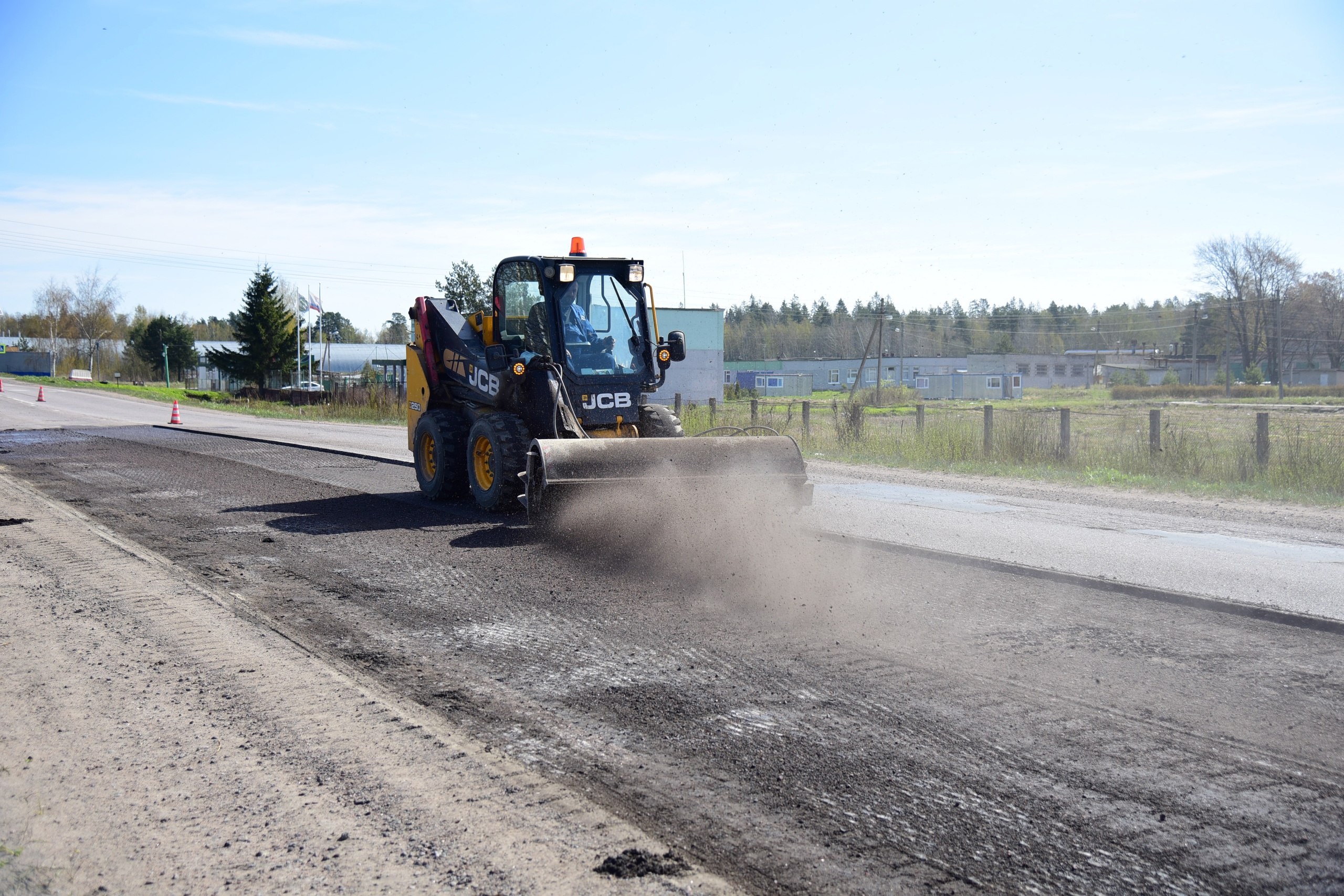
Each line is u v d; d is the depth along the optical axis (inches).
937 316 6087.6
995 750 164.7
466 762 158.1
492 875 123.0
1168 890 121.4
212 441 866.8
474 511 432.1
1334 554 334.6
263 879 121.6
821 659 214.4
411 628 241.6
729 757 161.6
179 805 142.2
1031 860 128.4
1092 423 1309.1
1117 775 154.8
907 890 121.3
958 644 225.6
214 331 5310.0
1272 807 143.8
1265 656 216.7
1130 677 202.2
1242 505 470.9
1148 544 353.4
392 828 135.4
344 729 171.9
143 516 425.1
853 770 156.7
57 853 127.8
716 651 220.7
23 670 205.6
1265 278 3489.2
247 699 187.6
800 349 5890.8
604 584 286.4
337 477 575.8
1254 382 3351.4
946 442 703.7
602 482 358.3
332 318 5354.3
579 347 414.9
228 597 271.7
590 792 148.5
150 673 203.2
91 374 3750.0
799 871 125.6
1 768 155.2
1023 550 338.3
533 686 197.8
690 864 126.9
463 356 461.4
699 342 2018.9
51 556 327.3
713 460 374.9
